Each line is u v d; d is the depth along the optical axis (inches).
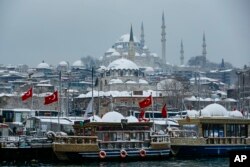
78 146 3796.8
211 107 4694.9
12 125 5713.6
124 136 4035.4
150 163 3846.0
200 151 4345.5
